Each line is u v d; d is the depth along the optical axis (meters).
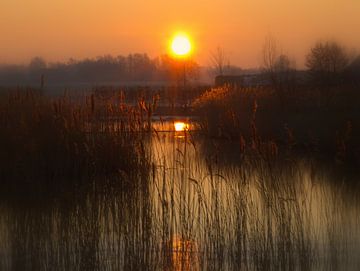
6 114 25.30
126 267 13.30
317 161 26.91
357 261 13.45
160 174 17.08
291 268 13.40
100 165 20.72
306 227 15.41
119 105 19.22
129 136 20.03
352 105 37.19
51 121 24.25
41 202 19.38
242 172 17.05
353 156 27.30
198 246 14.38
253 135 15.13
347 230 15.29
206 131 18.52
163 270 13.33
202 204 15.02
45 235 14.54
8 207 18.88
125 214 15.09
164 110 21.00
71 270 13.26
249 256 14.16
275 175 16.48
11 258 13.70
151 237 14.04
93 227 14.17
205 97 46.25
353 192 20.36
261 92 43.06
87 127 22.48
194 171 17.77
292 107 39.00
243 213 14.62
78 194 18.58
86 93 23.81
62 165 22.92
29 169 23.16
